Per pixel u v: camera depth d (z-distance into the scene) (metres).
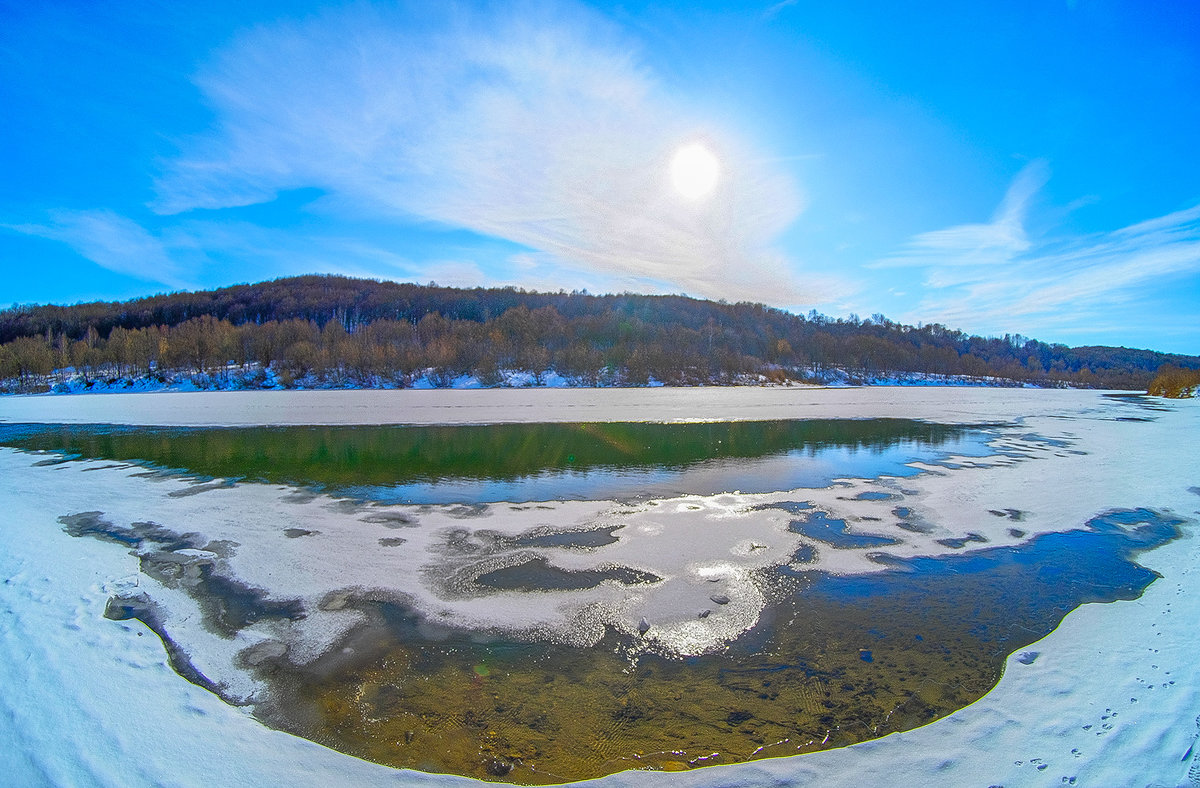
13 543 10.34
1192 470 17.58
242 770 4.76
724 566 9.59
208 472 17.22
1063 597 8.33
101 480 16.00
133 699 5.66
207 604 7.98
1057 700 5.69
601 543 10.70
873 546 10.59
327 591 8.48
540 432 26.39
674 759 5.03
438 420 30.81
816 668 6.50
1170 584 8.73
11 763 4.66
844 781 4.69
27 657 6.30
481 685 6.17
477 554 10.07
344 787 4.64
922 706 5.74
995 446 22.72
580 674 6.40
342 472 17.28
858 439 24.61
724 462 19.11
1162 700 5.54
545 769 4.91
